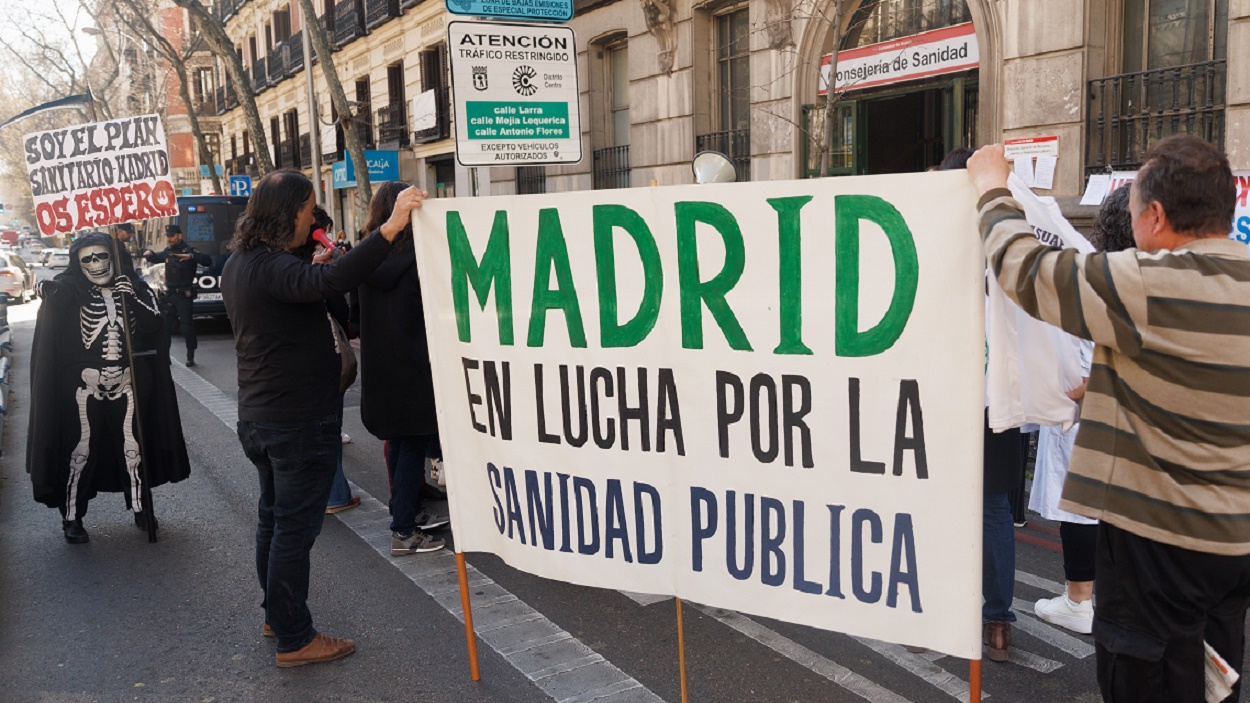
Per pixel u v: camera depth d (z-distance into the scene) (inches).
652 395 110.0
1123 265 78.8
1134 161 323.6
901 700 130.0
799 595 102.9
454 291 126.0
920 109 426.6
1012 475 134.1
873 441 96.0
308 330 140.3
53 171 208.2
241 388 143.0
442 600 173.2
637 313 109.4
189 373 487.2
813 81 441.1
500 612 166.9
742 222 100.0
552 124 251.9
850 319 95.5
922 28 397.4
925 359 92.4
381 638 157.0
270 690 139.7
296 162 1238.9
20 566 196.9
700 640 152.7
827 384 97.8
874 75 414.6
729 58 497.7
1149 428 81.7
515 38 244.2
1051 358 114.4
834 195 94.5
